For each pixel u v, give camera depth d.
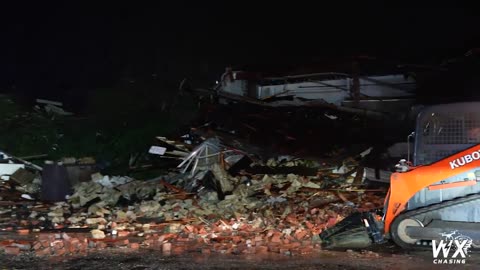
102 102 23.47
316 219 13.98
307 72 22.83
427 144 10.88
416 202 10.73
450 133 10.76
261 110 21.42
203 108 21.53
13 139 20.22
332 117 20.95
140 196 16.66
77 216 14.84
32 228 13.65
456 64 20.67
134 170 18.50
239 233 12.88
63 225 14.01
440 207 10.46
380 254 10.94
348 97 22.20
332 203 15.47
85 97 25.19
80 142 20.05
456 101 10.90
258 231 12.97
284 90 23.05
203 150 18.39
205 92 23.05
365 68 22.12
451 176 10.51
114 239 12.39
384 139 18.89
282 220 13.93
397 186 10.81
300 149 18.77
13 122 21.20
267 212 14.47
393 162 17.70
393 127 19.83
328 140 19.08
